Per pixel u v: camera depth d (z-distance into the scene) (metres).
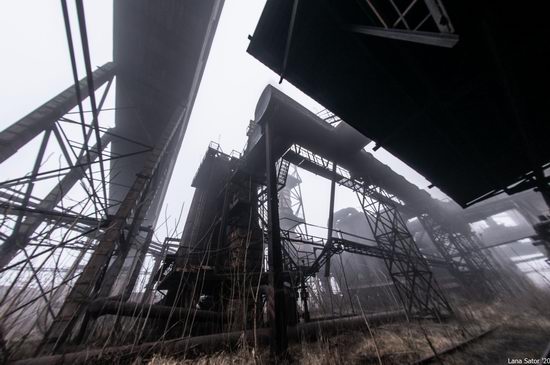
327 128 12.38
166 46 11.88
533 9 3.65
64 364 3.85
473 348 7.21
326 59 5.24
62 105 8.80
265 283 8.88
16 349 2.55
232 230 11.16
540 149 6.41
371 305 15.25
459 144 6.61
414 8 4.05
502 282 21.00
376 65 5.05
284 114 10.68
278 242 7.15
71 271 3.02
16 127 7.29
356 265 23.06
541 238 14.81
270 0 4.73
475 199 8.88
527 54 4.15
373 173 15.42
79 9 3.30
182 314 6.72
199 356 5.12
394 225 13.89
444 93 5.18
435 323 10.22
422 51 4.60
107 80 11.72
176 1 10.41
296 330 6.95
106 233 6.91
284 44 5.24
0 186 5.70
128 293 6.68
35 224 8.46
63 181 10.66
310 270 10.50
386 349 6.45
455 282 20.02
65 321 4.93
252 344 5.86
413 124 6.19
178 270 8.14
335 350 5.91
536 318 11.30
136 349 4.46
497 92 5.09
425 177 8.02
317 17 4.60
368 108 6.01
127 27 11.00
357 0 4.16
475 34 4.14
